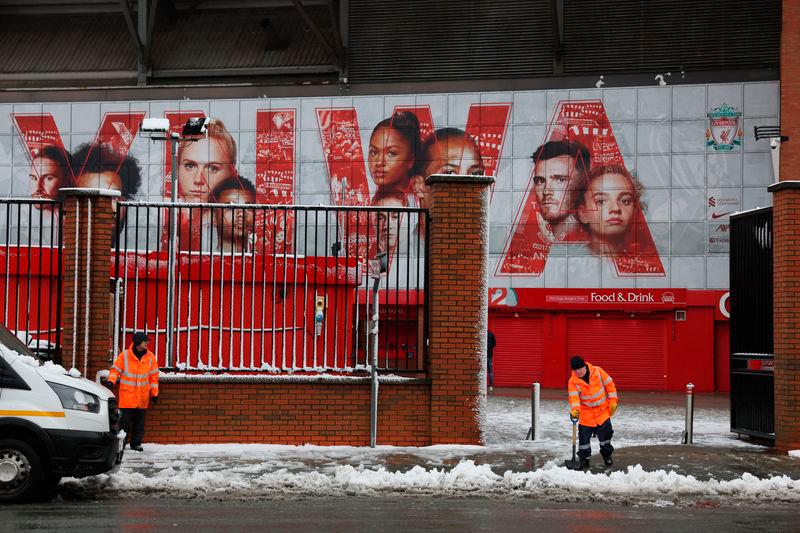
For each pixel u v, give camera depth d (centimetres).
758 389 1520
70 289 1389
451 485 1108
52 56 3644
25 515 916
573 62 3350
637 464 1219
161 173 3441
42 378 1000
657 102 3306
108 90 3494
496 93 3366
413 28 3416
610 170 3316
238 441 1402
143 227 3394
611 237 3306
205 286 1516
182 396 1398
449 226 1437
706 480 1165
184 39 3631
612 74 3331
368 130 3400
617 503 1030
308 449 1373
